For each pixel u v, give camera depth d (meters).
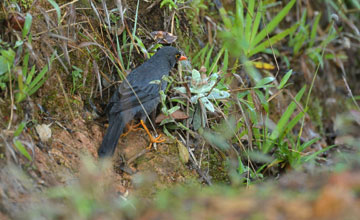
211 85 10.23
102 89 10.18
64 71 9.65
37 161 8.09
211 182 10.27
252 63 13.19
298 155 11.12
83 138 9.13
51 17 9.82
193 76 10.20
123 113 9.15
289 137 12.16
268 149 11.55
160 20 11.66
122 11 10.48
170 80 10.66
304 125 13.73
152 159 9.66
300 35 14.55
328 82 15.27
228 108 10.91
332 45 15.73
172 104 10.72
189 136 10.57
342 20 15.92
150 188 9.08
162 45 11.48
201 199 6.79
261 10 13.20
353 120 14.91
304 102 14.51
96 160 8.98
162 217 6.48
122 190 8.77
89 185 7.89
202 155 10.48
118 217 6.85
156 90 9.88
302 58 14.68
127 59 10.82
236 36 12.88
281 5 15.30
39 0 9.80
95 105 9.99
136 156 9.58
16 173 7.59
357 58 16.36
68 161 8.52
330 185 6.61
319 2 16.19
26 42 8.73
